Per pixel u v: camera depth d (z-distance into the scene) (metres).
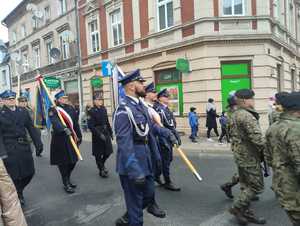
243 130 4.68
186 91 16.08
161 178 7.62
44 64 30.89
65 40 25.20
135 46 19.05
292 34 21.30
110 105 21.20
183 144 13.28
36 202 6.31
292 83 21.73
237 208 4.77
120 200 6.17
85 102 24.16
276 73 16.81
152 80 17.97
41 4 30.59
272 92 15.78
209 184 6.96
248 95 4.77
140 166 4.05
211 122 14.11
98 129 7.94
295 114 3.35
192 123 13.95
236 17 15.16
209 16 15.06
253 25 15.35
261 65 15.30
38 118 7.89
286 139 3.30
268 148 3.61
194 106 15.70
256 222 4.75
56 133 6.92
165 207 5.60
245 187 4.80
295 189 3.37
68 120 7.16
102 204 5.99
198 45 15.34
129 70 19.67
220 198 5.99
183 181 7.27
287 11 19.94
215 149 11.60
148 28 18.08
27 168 5.92
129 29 19.50
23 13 34.59
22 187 6.15
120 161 4.03
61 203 6.18
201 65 15.27
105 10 21.48
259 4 15.33
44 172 9.02
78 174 8.47
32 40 32.97
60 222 5.21
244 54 15.16
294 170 3.33
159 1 17.53
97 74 22.69
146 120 4.17
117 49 20.59
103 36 21.89
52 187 7.38
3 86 40.72
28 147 5.99
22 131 5.90
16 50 37.34
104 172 8.08
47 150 13.34
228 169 8.38
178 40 16.31
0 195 2.67
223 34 14.99
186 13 15.91
